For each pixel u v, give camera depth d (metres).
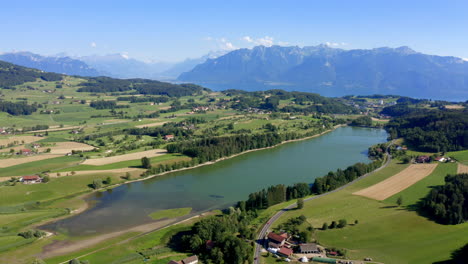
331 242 139.88
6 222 163.25
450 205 160.62
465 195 164.25
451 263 120.56
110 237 150.25
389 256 127.88
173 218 172.25
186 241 138.25
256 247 137.25
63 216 174.88
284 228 152.50
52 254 133.38
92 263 125.38
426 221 157.38
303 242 138.25
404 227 152.25
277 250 132.50
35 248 138.50
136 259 128.62
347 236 144.62
